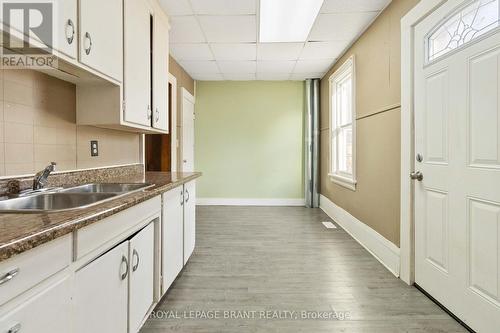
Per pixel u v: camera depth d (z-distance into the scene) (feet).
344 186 12.25
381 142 8.68
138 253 4.62
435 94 6.08
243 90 17.33
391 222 8.03
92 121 5.90
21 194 4.30
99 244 3.41
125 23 5.94
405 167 7.14
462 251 5.35
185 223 7.55
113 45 5.48
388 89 8.21
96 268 3.37
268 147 17.42
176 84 13.62
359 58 10.55
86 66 4.66
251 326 5.39
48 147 5.22
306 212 15.48
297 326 5.40
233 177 17.54
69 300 2.88
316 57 12.85
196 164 17.52
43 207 4.53
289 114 17.30
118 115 5.82
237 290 6.80
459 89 5.37
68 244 2.85
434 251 6.19
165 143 13.19
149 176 7.87
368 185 9.68
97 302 3.41
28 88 4.75
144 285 4.91
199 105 17.40
